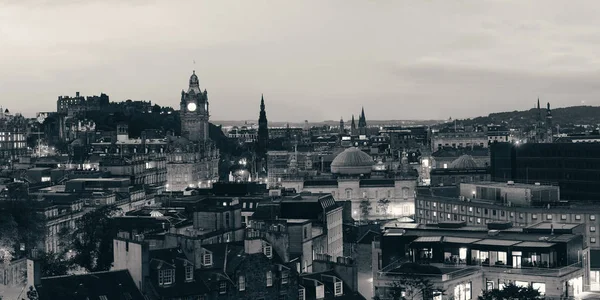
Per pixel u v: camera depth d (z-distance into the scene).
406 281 198.38
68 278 179.00
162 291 182.25
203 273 190.88
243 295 192.00
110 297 177.88
